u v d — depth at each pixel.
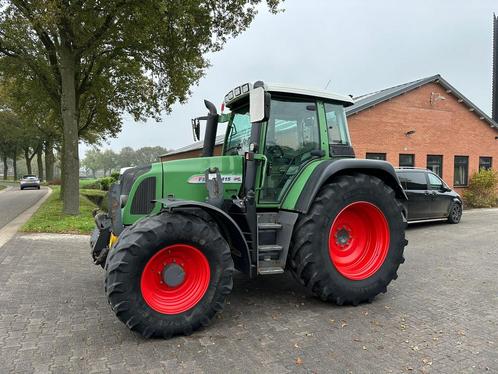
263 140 4.42
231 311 4.19
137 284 3.36
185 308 3.56
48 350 3.28
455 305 4.40
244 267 3.95
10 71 14.40
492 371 2.96
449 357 3.17
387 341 3.46
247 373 2.92
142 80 15.70
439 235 9.38
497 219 12.62
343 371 2.95
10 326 3.79
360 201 4.43
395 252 4.62
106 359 3.13
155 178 4.20
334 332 3.65
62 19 10.91
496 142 19.20
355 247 4.67
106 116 17.19
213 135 5.43
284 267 4.21
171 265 3.56
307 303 4.45
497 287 5.09
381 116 15.62
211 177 4.16
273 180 4.53
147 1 10.12
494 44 20.66
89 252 7.32
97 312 4.17
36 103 16.84
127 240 3.38
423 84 16.52
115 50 13.47
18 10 10.79
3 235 9.15
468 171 18.34
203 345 3.38
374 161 4.69
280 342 3.44
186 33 12.00
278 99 4.62
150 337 3.47
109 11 10.79
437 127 17.17
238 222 4.22
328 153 4.88
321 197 4.24
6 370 2.95
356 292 4.32
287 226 4.26
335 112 5.09
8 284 5.18
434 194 10.78
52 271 5.88
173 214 3.58
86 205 15.86
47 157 48.09
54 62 13.56
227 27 12.51
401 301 4.54
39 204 17.97
